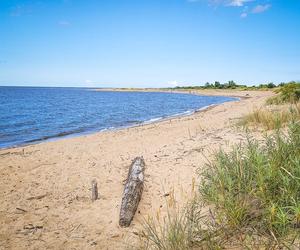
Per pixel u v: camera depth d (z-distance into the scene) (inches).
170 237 124.3
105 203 203.8
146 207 189.8
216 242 122.0
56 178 272.2
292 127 198.1
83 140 521.3
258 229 124.5
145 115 1115.9
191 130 535.2
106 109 1433.3
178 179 227.6
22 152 426.6
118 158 343.0
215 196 153.1
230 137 346.6
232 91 3292.3
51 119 975.0
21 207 206.1
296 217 118.9
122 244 150.1
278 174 144.9
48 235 165.8
